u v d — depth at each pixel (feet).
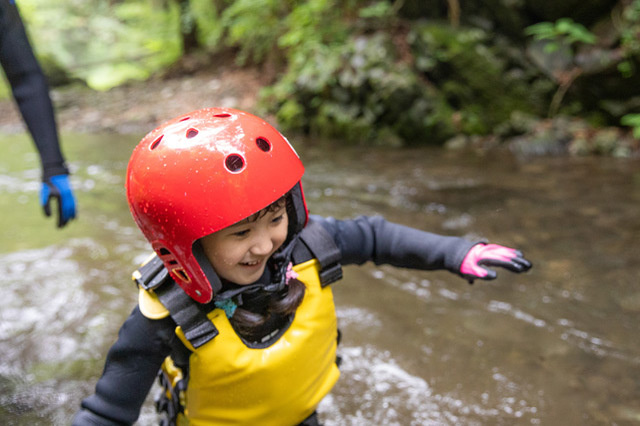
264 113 25.20
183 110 28.04
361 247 5.15
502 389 7.14
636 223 12.21
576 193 14.52
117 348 4.44
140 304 4.44
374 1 24.54
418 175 16.66
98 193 15.90
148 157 4.06
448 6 23.32
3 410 6.95
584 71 20.20
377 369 7.64
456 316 8.88
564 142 19.74
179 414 5.12
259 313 4.58
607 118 20.30
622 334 8.20
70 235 12.57
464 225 12.39
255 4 28.84
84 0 54.95
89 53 51.03
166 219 3.96
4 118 30.27
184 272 4.12
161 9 47.29
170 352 4.51
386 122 21.35
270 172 3.97
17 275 10.46
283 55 27.81
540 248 11.12
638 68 19.31
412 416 6.77
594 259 10.54
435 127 20.86
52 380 7.52
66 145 22.89
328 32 24.49
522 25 21.97
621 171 16.63
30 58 7.79
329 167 17.90
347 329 8.63
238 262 4.15
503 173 16.72
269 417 4.75
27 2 48.57
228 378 4.48
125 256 11.35
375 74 21.26
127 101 30.71
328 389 5.16
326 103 22.39
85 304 9.43
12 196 15.85
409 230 5.18
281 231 4.22
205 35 35.45
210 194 3.84
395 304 9.33
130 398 4.45
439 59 21.74
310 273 4.73
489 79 21.44
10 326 8.79
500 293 9.52
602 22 20.65
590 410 6.70
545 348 7.94
